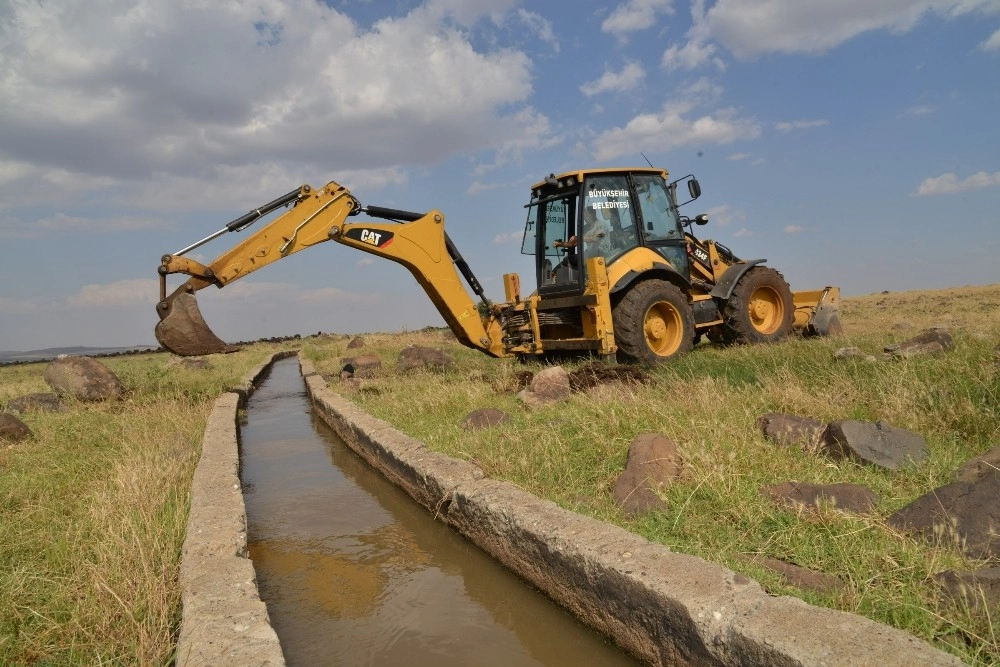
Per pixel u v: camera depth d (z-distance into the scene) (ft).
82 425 28.40
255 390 49.16
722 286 34.60
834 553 10.95
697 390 20.04
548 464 16.61
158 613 11.12
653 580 9.75
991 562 10.12
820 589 9.91
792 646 7.73
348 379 40.16
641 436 15.89
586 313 31.04
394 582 14.02
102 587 11.66
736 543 11.73
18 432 26.00
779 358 25.02
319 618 12.57
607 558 10.71
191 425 28.58
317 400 35.70
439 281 34.71
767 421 16.84
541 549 12.38
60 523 15.55
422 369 39.22
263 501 20.67
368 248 33.22
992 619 8.55
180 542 14.48
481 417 22.49
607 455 16.66
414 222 34.30
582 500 14.67
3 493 18.13
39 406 33.63
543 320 33.76
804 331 38.34
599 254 31.60
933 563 10.05
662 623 9.45
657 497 13.74
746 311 34.83
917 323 45.11
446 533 16.63
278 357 83.92
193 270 30.40
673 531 12.42
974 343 21.99
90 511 16.07
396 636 11.70
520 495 14.61
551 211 34.71
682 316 31.83
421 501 18.44
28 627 11.01
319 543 16.62
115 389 37.86
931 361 19.93
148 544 13.71
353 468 24.30
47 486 19.10
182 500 17.13
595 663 10.44
